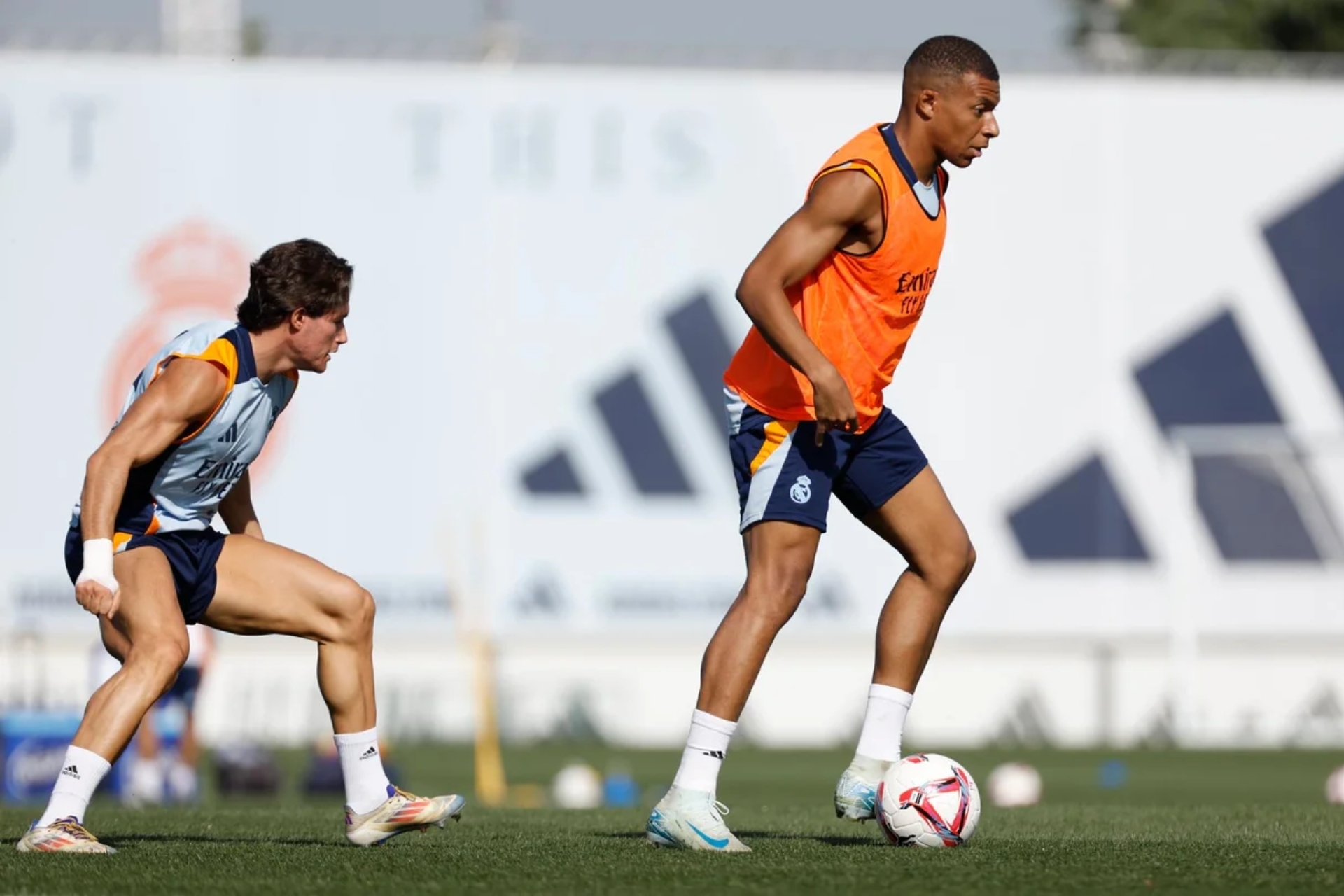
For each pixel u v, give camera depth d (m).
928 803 17.23
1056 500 64.94
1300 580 65.12
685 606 63.91
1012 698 64.56
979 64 17.50
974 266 65.06
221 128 63.19
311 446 62.72
